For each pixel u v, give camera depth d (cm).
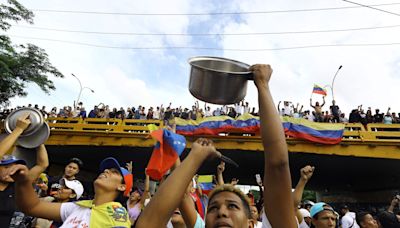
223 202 155
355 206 2058
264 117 150
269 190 147
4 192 301
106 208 228
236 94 170
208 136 1316
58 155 1688
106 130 1458
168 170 195
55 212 234
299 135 1284
